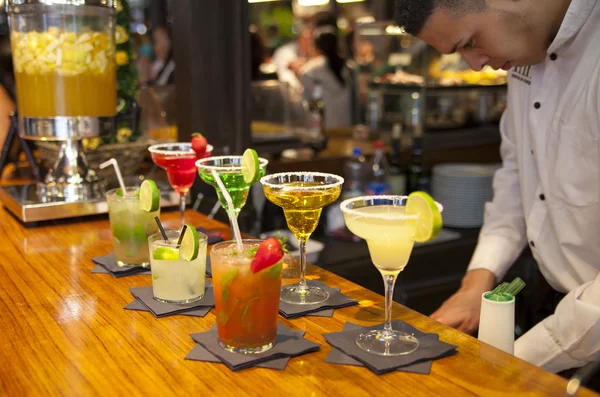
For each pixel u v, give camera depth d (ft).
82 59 7.29
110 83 7.70
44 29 7.13
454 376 3.84
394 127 11.80
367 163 11.51
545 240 6.89
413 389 3.69
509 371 3.90
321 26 19.22
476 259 7.16
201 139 6.19
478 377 3.83
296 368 3.97
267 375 3.88
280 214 10.41
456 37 5.80
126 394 3.67
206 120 8.91
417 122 12.84
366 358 3.99
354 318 4.75
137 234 5.71
